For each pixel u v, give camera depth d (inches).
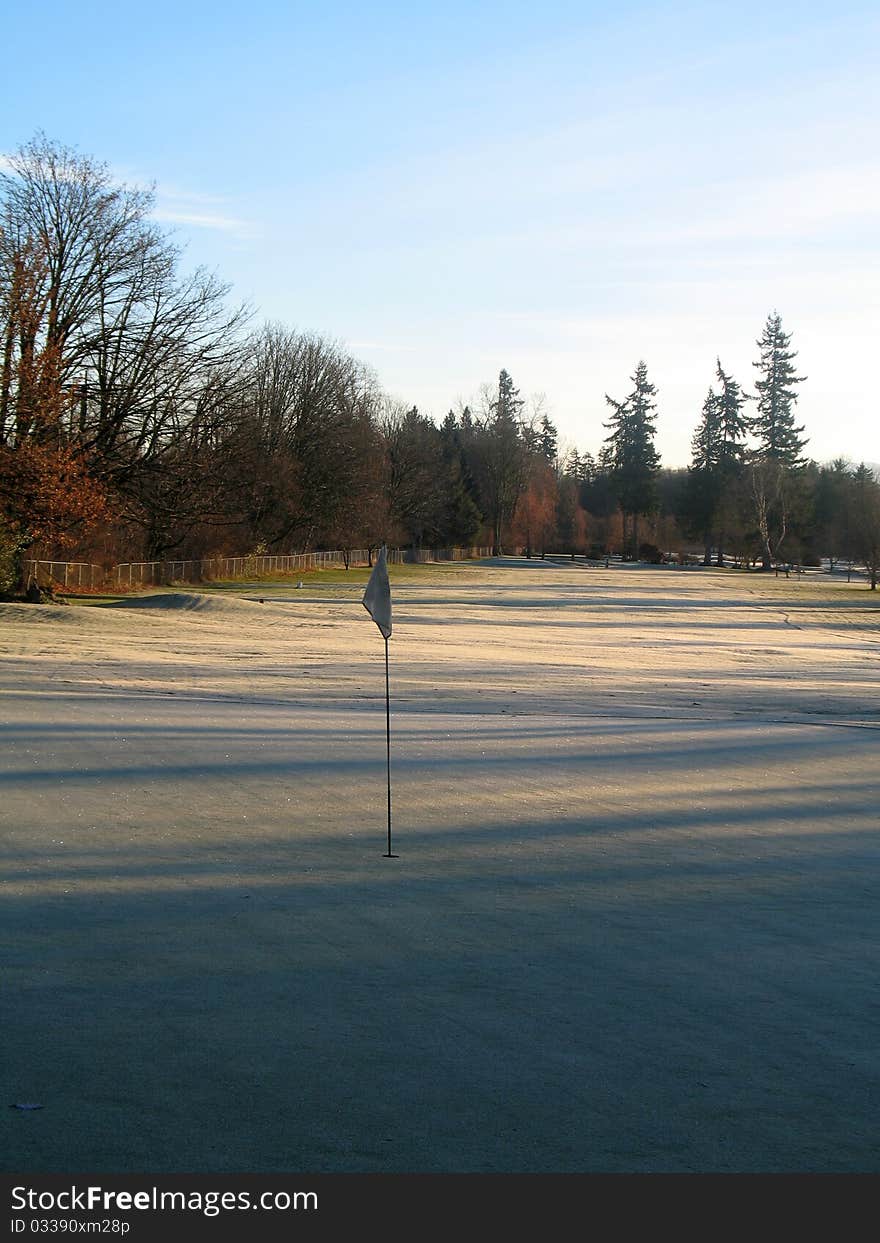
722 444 5536.4
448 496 5467.5
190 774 493.7
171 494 2180.1
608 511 7027.6
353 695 855.7
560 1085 197.0
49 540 1690.5
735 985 255.3
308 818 418.6
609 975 259.6
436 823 420.2
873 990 253.8
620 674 1175.0
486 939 284.0
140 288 1964.8
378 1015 228.4
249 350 3319.4
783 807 480.4
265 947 270.7
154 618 1568.7
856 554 3917.3
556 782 518.3
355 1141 174.4
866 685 1147.3
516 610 2348.7
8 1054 202.1
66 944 267.1
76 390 1774.1
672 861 378.6
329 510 3690.9
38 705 701.9
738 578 4170.8
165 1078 194.1
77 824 392.2
